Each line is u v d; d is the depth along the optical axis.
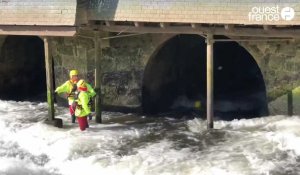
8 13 17.50
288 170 13.22
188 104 21.34
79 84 17.02
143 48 19.03
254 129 16.64
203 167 13.55
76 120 18.31
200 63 23.09
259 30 15.59
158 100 20.77
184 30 16.28
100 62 18.05
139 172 13.48
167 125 17.95
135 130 17.25
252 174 13.01
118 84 19.66
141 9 16.33
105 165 14.07
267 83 17.70
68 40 19.84
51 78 17.64
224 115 19.70
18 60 23.33
